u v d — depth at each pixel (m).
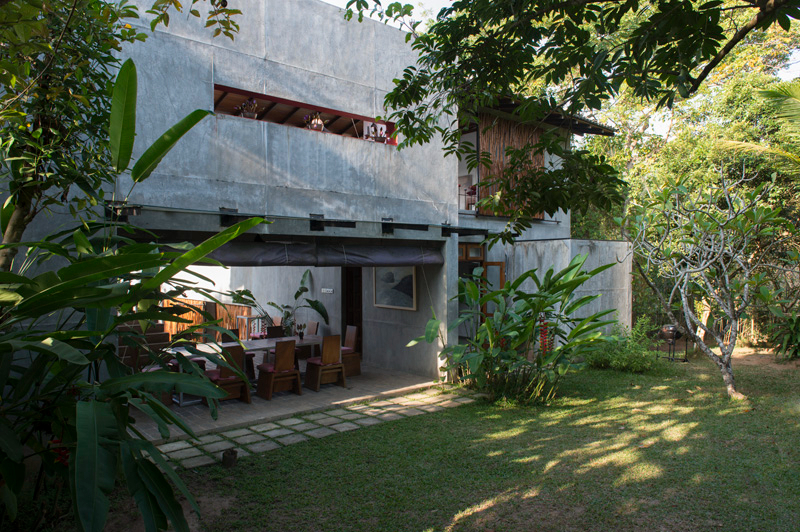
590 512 4.30
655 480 4.93
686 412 7.41
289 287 14.36
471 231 9.68
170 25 6.63
